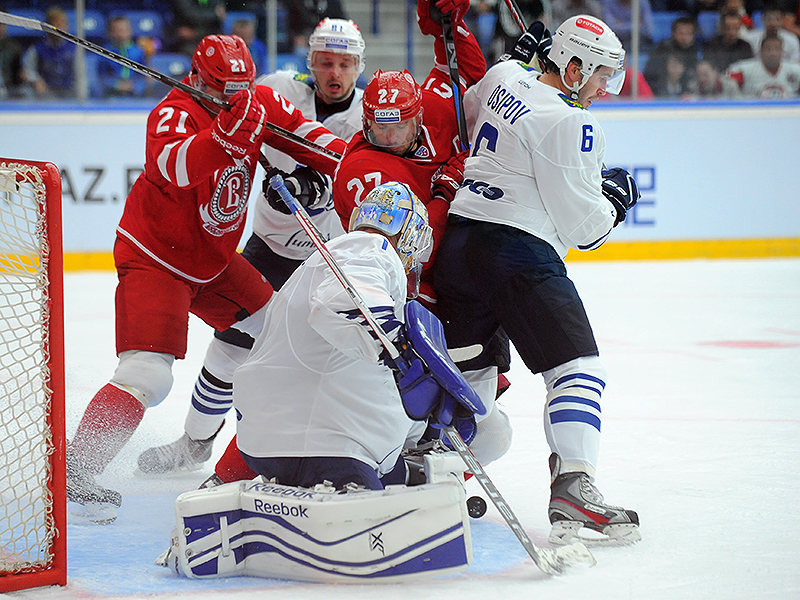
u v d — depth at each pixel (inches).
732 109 1273.4
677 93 1283.2
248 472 297.0
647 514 312.0
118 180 1185.4
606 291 984.3
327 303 241.9
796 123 1280.8
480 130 318.3
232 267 372.2
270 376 265.6
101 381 530.6
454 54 337.1
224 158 316.2
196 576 248.7
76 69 1202.6
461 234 308.3
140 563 264.4
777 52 1278.3
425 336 244.4
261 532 250.2
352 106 448.8
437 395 247.8
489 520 311.6
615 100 1269.7
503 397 529.7
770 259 1282.0
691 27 1269.7
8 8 1195.9
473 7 1264.8
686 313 845.2
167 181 335.6
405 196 272.5
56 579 243.3
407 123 314.3
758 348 680.4
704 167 1275.8
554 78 316.5
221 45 330.3
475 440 326.0
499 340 323.9
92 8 1206.3
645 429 443.5
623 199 323.9
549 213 302.7
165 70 1223.5
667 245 1279.5
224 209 349.4
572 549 261.6
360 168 319.9
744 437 425.7
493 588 240.7
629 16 1264.8
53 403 244.5
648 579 248.4
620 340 718.5
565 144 294.5
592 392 289.0
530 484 354.3
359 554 241.6
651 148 1269.7
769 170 1285.7
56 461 243.6
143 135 1184.8
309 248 444.8
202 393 388.8
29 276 246.7
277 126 370.6
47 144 1175.0
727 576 250.7
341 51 426.6
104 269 1184.8
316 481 260.1
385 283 251.9
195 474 388.2
